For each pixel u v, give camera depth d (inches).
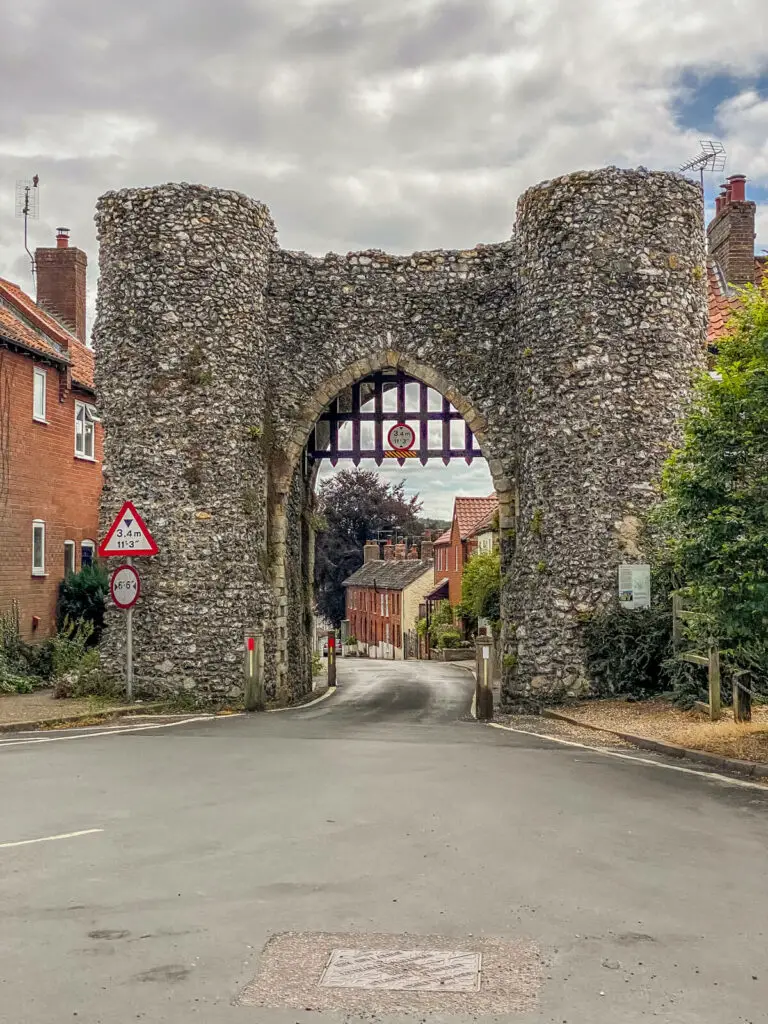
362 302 769.6
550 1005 161.9
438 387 762.2
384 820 291.4
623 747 470.3
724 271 904.3
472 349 761.6
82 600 936.9
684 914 207.3
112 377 716.0
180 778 363.3
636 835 275.4
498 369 758.5
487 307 762.2
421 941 191.2
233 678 701.3
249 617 713.6
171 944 189.8
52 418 924.6
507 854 253.6
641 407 669.3
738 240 896.9
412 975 174.2
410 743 470.0
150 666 697.0
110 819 294.5
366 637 2463.1
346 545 2623.0
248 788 342.6
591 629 658.2
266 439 759.7
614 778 368.8
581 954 184.4
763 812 309.1
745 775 382.9
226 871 239.1
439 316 765.3
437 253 768.3
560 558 672.4
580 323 675.4
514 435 751.7
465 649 1672.0
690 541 433.7
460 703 797.2
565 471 674.8
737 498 423.8
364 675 1238.3
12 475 837.2
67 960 181.8
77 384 964.0
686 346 682.8
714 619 438.0
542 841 267.1
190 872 238.4
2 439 819.4
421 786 346.0
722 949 187.2
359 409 831.7
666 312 676.7
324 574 2603.3
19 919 204.5
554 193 690.8
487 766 393.7
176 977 173.8
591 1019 156.7
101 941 191.6
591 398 670.5
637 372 671.1
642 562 659.4
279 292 771.4
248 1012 159.6
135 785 348.8
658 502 663.8
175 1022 156.0
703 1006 161.6
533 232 701.9
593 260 675.4
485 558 1400.1
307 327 770.8
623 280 674.8
